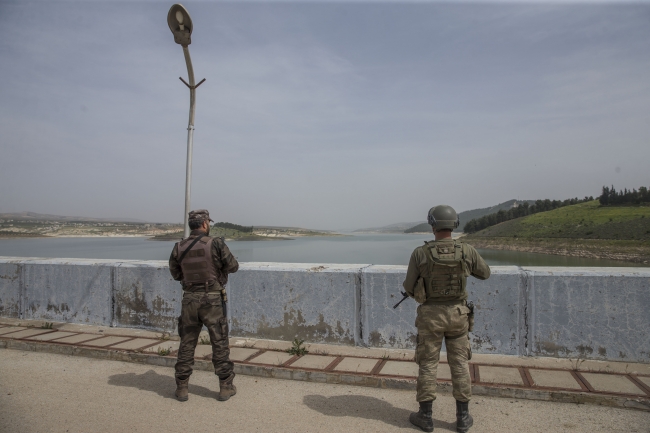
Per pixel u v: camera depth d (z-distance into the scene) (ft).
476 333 16.29
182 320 13.39
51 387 14.26
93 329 21.39
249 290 19.42
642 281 14.71
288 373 14.96
